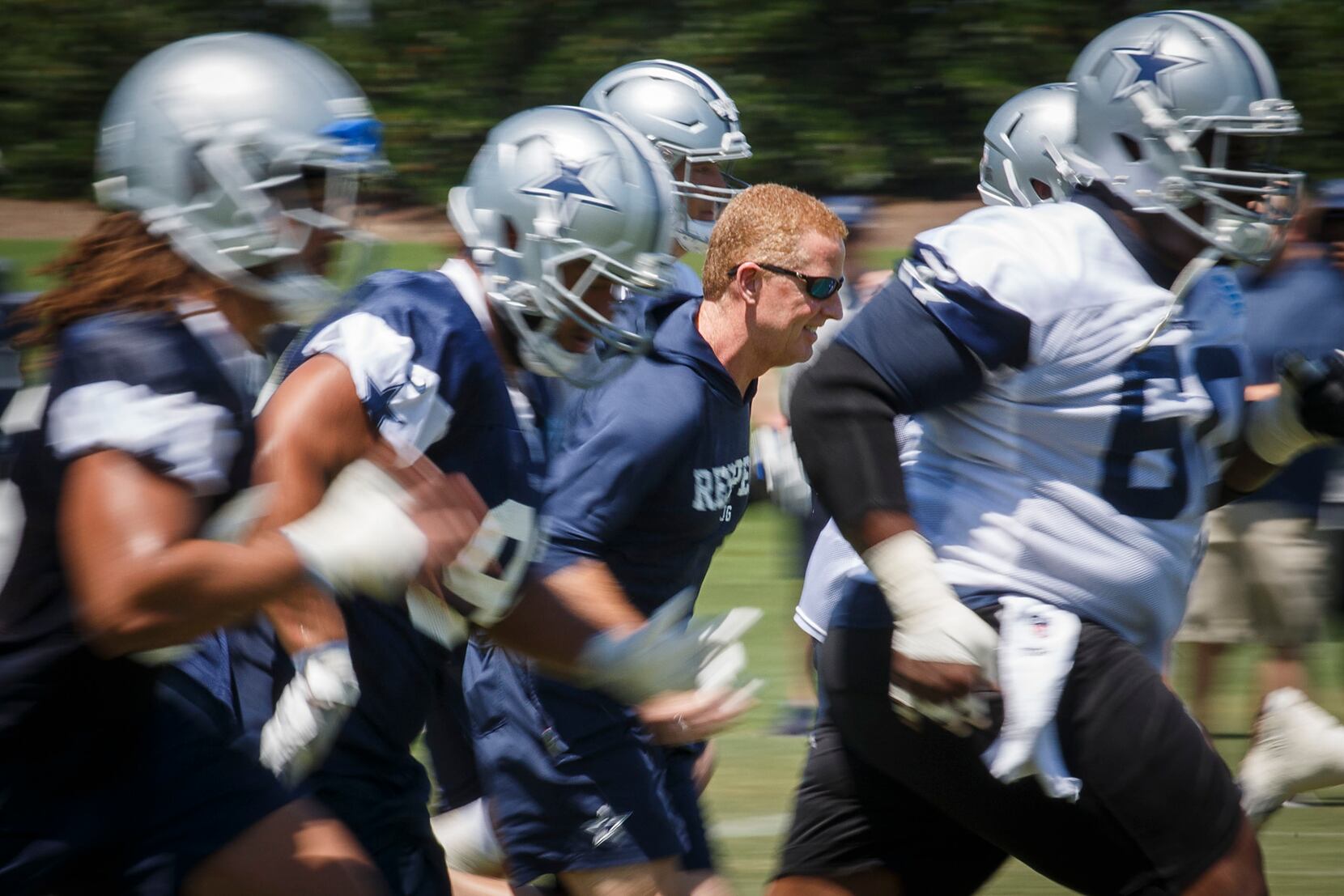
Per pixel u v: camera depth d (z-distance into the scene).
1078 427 9.84
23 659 8.29
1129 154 10.07
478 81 103.75
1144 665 9.87
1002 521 10.02
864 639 10.45
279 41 8.87
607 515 11.27
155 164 8.36
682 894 12.19
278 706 9.80
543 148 10.43
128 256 8.32
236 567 7.94
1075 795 9.66
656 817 11.96
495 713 12.09
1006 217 10.03
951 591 9.86
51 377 8.16
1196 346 10.25
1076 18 100.50
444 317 9.86
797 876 11.29
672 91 16.58
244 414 8.46
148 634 7.90
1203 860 9.67
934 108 101.75
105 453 7.86
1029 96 15.47
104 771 8.76
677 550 11.86
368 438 9.55
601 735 11.83
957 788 10.12
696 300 12.27
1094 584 9.99
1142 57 10.02
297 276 8.76
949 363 9.70
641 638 10.56
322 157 8.62
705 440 11.62
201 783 9.01
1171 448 10.01
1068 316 9.67
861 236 22.19
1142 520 10.02
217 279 8.54
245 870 8.91
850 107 101.56
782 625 26.67
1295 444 11.59
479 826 13.20
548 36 105.12
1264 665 19.64
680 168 16.53
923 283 9.73
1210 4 99.31
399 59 104.56
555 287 10.30
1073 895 15.25
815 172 101.25
